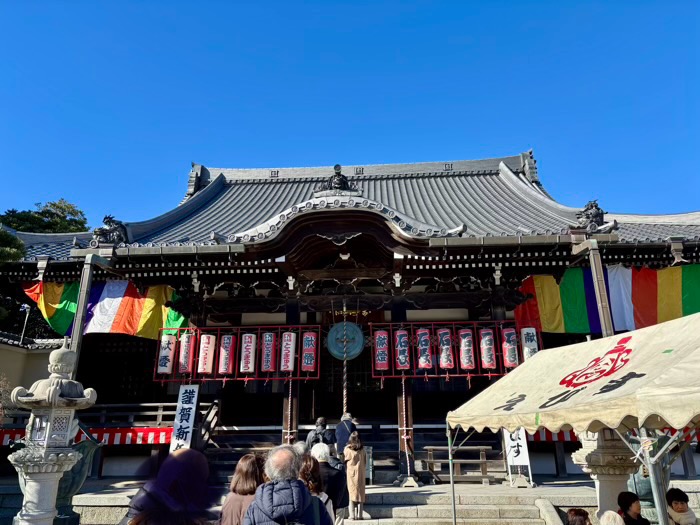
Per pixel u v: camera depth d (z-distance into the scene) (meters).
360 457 8.98
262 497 3.35
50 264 13.39
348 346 12.99
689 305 12.94
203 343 12.98
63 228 29.83
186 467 2.94
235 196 21.80
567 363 6.23
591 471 7.89
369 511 9.15
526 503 9.41
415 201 20.03
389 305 13.73
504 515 9.05
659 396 3.68
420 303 13.66
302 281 13.80
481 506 9.27
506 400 6.24
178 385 13.77
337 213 12.30
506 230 14.59
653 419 4.33
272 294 14.78
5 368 15.02
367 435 13.20
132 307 13.84
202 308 13.83
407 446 12.14
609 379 4.79
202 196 20.39
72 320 13.73
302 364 12.77
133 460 13.19
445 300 13.63
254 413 14.18
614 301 13.09
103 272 13.61
